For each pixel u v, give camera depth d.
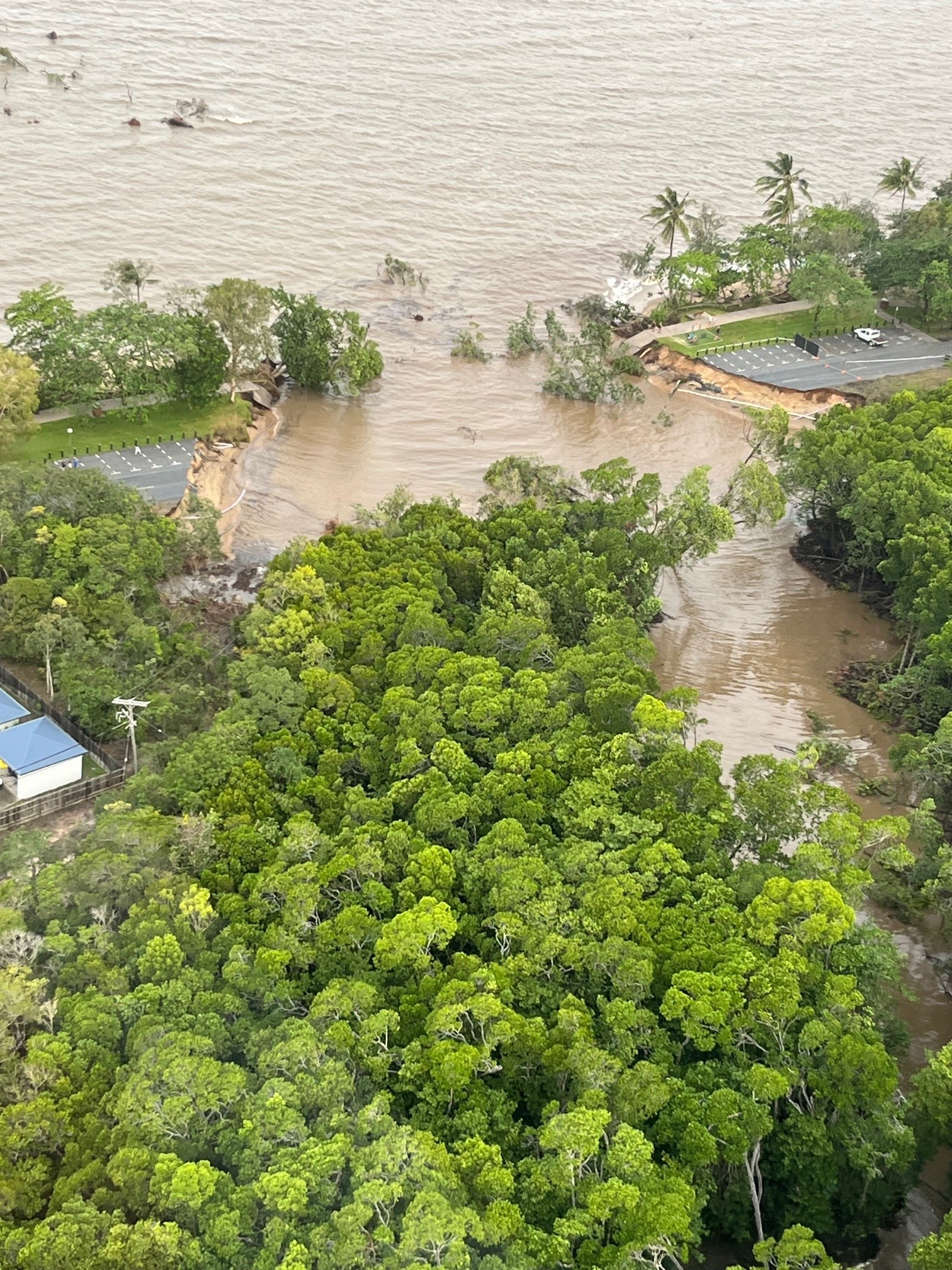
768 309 195.75
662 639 128.50
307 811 88.88
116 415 153.88
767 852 85.62
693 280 188.38
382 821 87.94
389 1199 59.28
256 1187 59.97
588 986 75.44
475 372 181.12
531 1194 62.66
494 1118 67.25
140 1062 66.69
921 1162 72.50
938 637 112.19
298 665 105.12
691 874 82.88
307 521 144.75
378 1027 69.06
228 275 193.88
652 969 73.44
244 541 139.62
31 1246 57.44
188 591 128.62
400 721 96.50
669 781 88.06
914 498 126.06
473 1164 63.09
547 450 163.38
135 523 122.19
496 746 94.88
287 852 83.38
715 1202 69.50
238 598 128.12
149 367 152.25
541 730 97.06
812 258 185.75
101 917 77.44
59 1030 71.75
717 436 169.12
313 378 169.62
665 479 158.25
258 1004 74.31
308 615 108.31
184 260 196.50
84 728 103.25
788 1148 68.88
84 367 148.88
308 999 74.56
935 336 188.75
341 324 171.25
